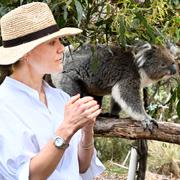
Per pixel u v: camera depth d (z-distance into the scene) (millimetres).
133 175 5273
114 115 4910
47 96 2371
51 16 2289
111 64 4930
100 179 7836
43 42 2174
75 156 2410
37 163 2061
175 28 3803
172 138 4055
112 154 9086
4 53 2209
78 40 3885
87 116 2068
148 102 5359
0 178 2152
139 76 4898
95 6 3648
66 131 2066
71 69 4969
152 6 3562
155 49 4848
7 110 2164
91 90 5105
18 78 2268
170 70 4824
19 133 2135
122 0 3508
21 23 2217
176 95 4449
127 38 3924
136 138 4098
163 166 8586
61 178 2330
